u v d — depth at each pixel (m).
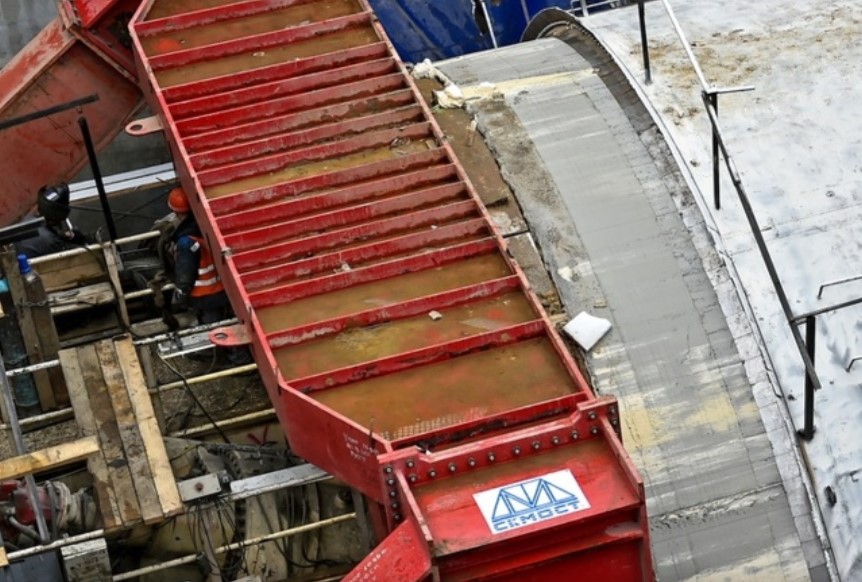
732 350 18.20
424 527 14.49
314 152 19.67
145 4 22.27
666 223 19.17
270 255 18.31
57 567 18.38
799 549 17.44
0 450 20.27
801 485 17.61
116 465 18.27
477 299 17.78
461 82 21.52
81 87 23.81
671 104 20.42
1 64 34.25
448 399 16.59
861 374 18.11
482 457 15.37
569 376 16.70
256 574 19.61
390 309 17.55
